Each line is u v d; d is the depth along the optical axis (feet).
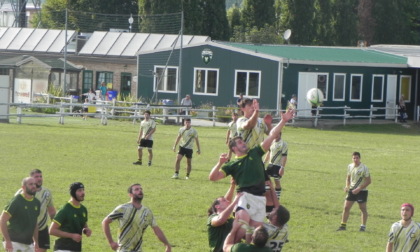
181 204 94.94
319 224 88.43
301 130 211.00
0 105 192.34
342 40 391.86
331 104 239.09
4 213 55.26
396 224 60.08
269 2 378.73
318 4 392.47
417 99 258.16
